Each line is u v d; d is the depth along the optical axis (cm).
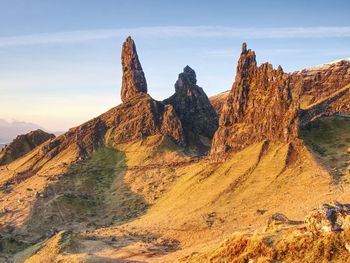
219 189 16512
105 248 12975
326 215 4462
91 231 16688
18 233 18912
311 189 13950
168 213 16750
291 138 17488
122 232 15475
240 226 13050
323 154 16400
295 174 15362
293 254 4519
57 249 12812
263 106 19675
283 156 16625
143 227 15750
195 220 14600
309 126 18512
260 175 16238
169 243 13462
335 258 4147
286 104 18712
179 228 14412
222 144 19812
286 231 5050
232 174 17288
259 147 18050
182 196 18062
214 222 14138
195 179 18875
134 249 12644
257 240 5050
